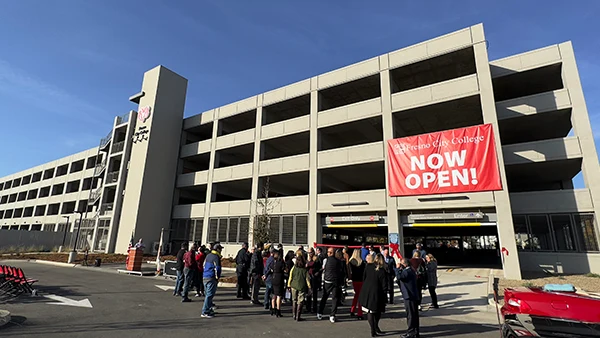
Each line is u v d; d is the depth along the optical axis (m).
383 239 38.56
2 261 23.33
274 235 23.14
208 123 31.39
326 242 28.34
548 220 17.61
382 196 20.02
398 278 7.04
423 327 7.83
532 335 5.36
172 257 25.27
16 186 62.81
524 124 20.23
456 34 19.80
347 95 25.73
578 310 5.41
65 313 8.21
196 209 28.97
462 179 17.50
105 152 35.84
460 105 20.02
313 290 9.41
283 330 7.22
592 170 16.52
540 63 18.64
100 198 31.84
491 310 9.73
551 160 17.48
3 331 6.47
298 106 27.98
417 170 18.92
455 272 17.95
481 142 17.42
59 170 52.81
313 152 23.66
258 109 28.09
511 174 21.19
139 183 28.30
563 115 18.70
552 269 17.02
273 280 8.86
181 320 7.84
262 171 25.98
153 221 28.53
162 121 30.64
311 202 22.70
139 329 6.95
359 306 8.62
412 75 22.66
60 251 31.80
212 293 8.41
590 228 16.45
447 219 17.84
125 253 27.00
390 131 20.69
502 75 19.64
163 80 31.23
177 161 31.64
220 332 6.89
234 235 26.06
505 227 15.99
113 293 11.30
